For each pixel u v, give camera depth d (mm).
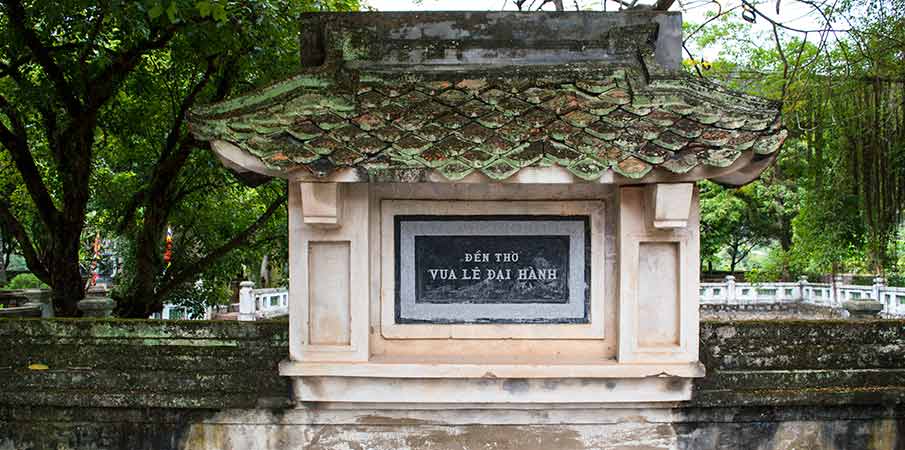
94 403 4684
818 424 4758
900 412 4770
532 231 4586
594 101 4371
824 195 15883
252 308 19109
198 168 11844
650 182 3971
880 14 11484
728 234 31250
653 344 4465
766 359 4742
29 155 9453
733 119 4102
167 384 4723
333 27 4922
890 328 4805
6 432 4801
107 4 7293
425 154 3891
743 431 4730
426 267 4594
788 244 29031
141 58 10188
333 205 4078
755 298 28688
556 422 4648
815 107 13398
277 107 4301
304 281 4402
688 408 4656
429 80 4660
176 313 16453
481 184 4535
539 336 4582
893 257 15203
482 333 4594
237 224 13453
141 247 10820
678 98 4340
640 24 4898
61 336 4820
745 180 4320
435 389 4434
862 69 12078
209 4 6570
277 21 8648
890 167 12367
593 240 4582
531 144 3967
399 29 4930
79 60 8656
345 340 4457
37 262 10430
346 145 3959
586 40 4922
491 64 4879
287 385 4633
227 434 4738
